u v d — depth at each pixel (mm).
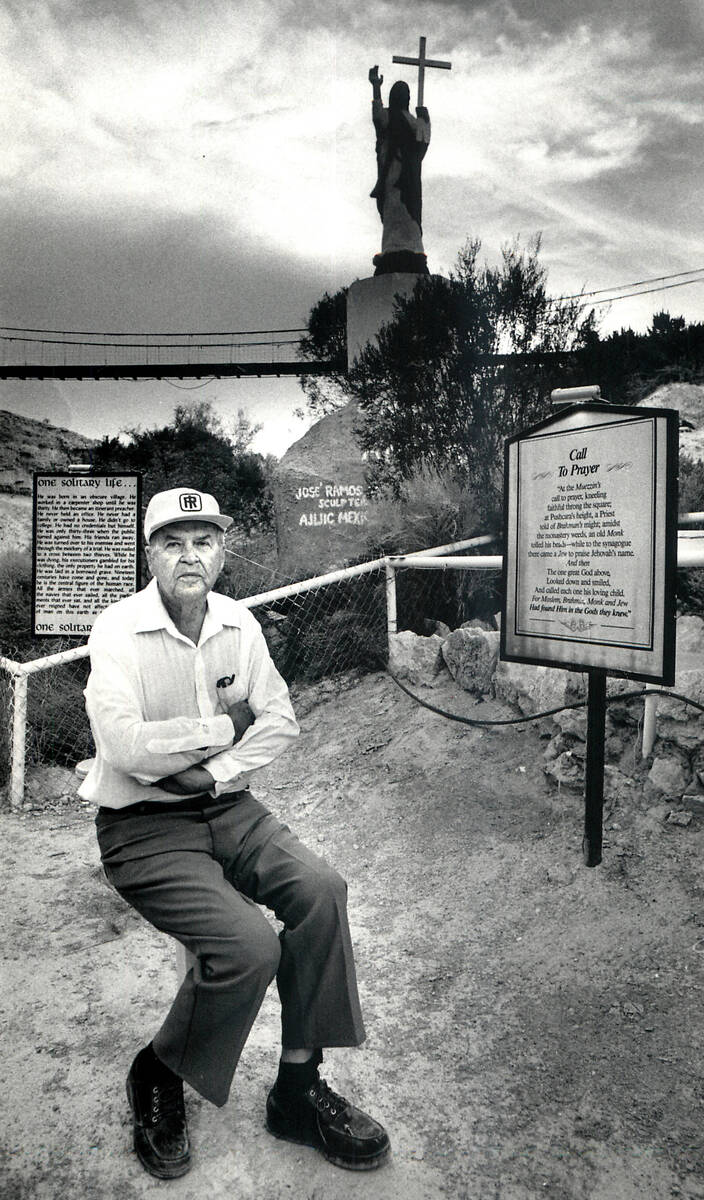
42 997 2877
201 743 2127
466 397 7602
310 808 4535
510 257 7934
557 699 4348
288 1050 2119
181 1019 1975
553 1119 2246
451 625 6668
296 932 2070
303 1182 2043
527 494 3646
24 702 4941
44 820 4723
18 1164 2104
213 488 11133
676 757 3775
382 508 7992
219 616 2320
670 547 3059
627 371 8469
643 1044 2516
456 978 2932
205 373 25469
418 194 12711
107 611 2279
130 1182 2043
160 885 2072
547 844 3693
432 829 4035
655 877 3326
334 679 6316
